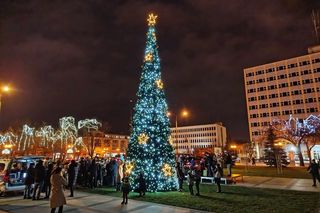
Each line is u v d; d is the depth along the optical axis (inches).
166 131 703.1
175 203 493.4
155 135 681.6
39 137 2657.5
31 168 590.2
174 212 425.4
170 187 666.2
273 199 523.2
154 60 742.5
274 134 1860.2
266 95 3774.6
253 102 3868.1
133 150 685.3
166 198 546.6
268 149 1796.3
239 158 2571.4
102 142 3683.6
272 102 3710.6
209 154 890.7
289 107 3570.4
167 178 666.2
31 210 457.1
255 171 1250.6
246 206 460.1
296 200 510.0
